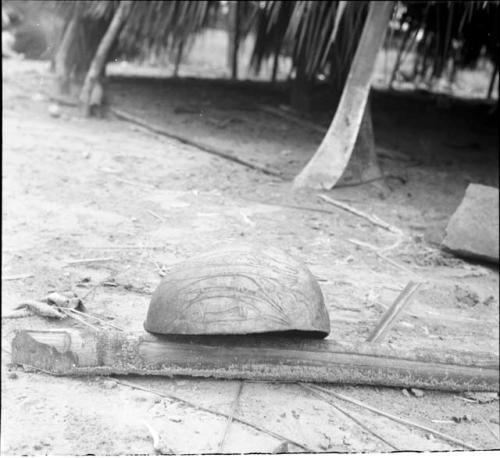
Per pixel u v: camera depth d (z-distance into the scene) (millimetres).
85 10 2891
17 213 1627
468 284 1547
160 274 1346
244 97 3404
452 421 1005
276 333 1025
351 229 1780
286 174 2213
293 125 2967
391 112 3541
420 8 3227
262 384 1020
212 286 980
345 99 2148
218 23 4609
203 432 906
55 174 1938
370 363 1043
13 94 3004
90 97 2830
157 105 3033
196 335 1003
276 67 3834
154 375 1008
